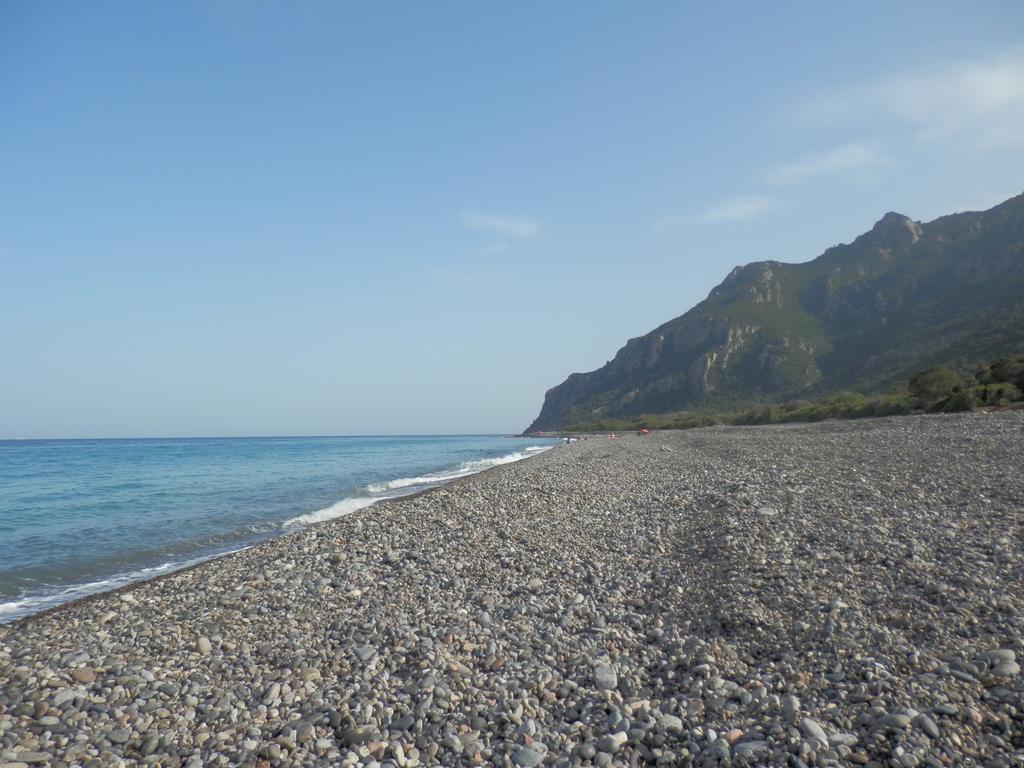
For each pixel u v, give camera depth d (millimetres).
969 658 6109
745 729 5512
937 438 27422
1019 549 9195
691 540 12734
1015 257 145750
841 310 193750
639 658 7355
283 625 9109
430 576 11461
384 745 5695
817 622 7453
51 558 16547
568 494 21781
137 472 51562
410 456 78312
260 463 64562
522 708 6270
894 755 4762
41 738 5926
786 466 23453
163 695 6875
